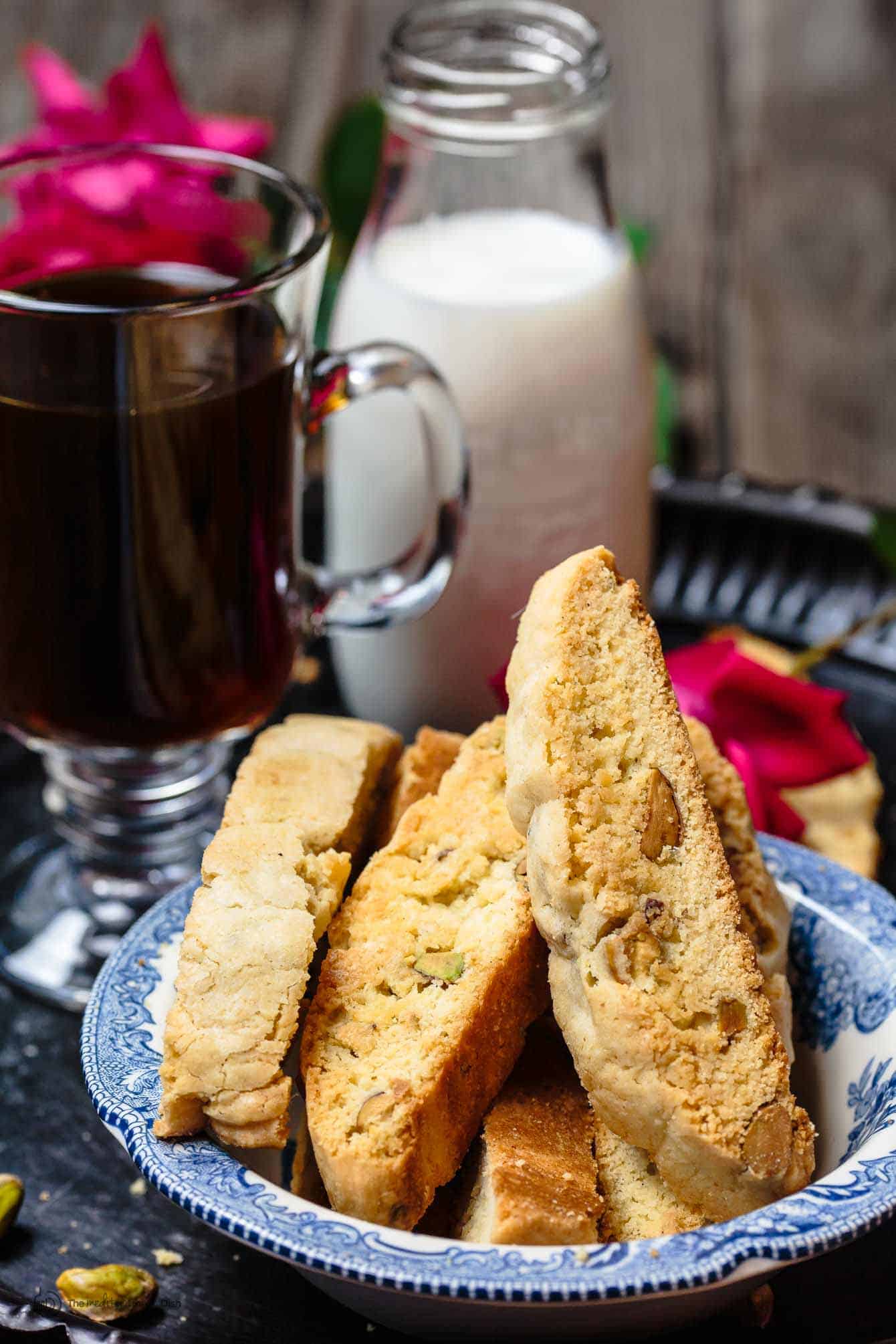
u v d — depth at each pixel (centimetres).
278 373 56
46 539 55
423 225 62
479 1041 48
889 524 68
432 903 49
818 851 59
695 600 70
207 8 88
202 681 56
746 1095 46
